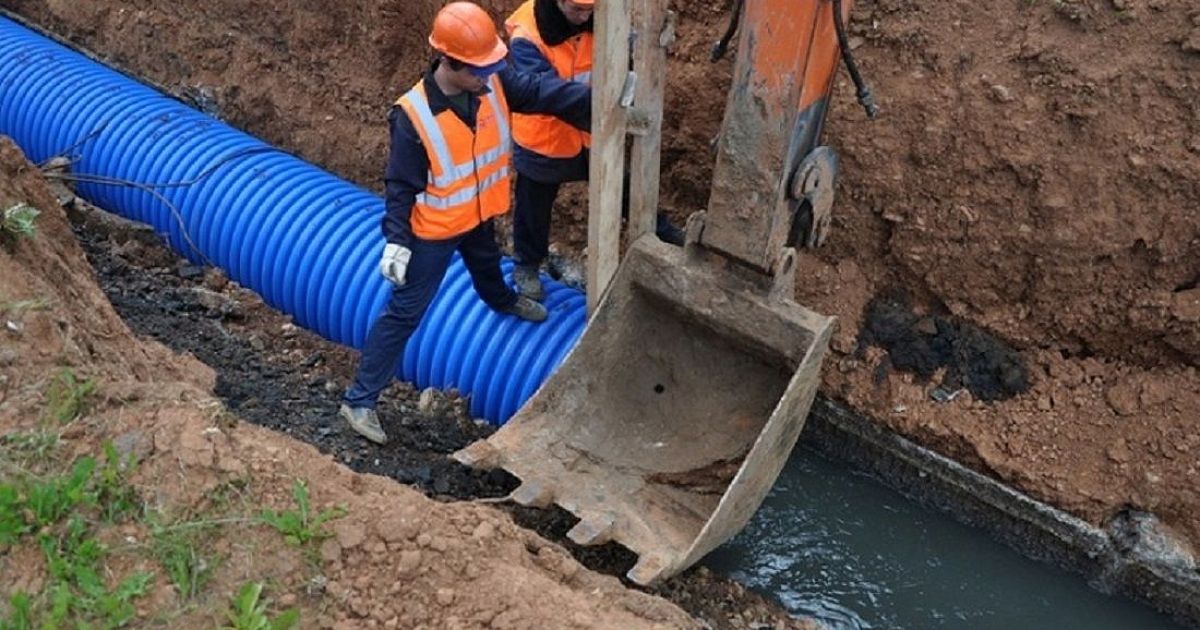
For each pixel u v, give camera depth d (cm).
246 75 847
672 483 492
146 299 642
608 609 382
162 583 346
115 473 365
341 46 796
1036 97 538
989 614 557
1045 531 568
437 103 444
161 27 893
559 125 525
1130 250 542
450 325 588
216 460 376
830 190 449
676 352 511
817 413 627
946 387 593
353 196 678
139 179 732
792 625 518
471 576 367
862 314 614
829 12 390
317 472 390
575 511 468
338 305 630
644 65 463
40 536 348
